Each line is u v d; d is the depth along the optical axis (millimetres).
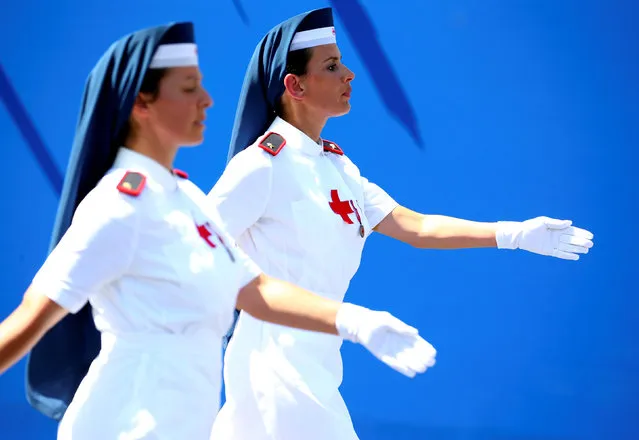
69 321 6863
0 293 13797
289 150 8883
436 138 12695
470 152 12648
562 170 12539
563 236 9680
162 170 6715
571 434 12711
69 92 13531
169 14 13188
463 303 12789
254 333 8797
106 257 6312
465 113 12641
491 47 12547
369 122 12820
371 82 12789
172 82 6734
